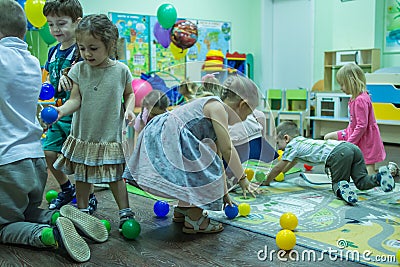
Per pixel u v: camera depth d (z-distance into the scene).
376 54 4.76
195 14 5.53
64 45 2.29
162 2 5.20
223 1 5.80
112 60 1.94
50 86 2.23
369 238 1.72
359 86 2.77
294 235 1.64
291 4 5.82
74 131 1.92
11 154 1.70
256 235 1.79
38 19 3.23
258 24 6.07
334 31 5.08
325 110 4.88
